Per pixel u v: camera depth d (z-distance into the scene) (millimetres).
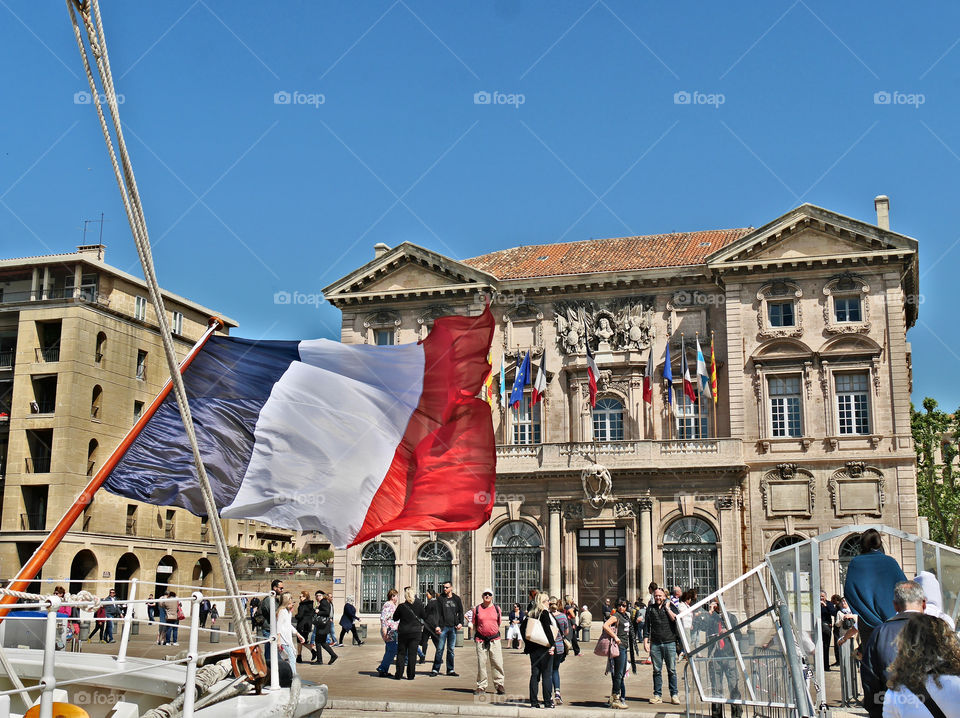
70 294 69562
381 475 16500
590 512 53719
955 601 16922
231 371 16219
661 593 23594
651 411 55188
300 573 76750
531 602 22203
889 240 52312
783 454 52500
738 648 16250
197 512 15289
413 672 28078
